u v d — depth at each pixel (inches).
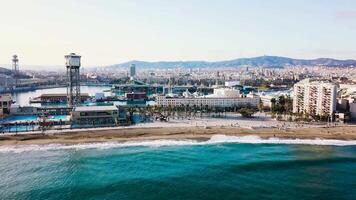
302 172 5585.6
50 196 4539.9
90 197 4510.3
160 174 5438.0
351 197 4522.6
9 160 6225.4
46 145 7322.8
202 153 6830.7
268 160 6289.4
